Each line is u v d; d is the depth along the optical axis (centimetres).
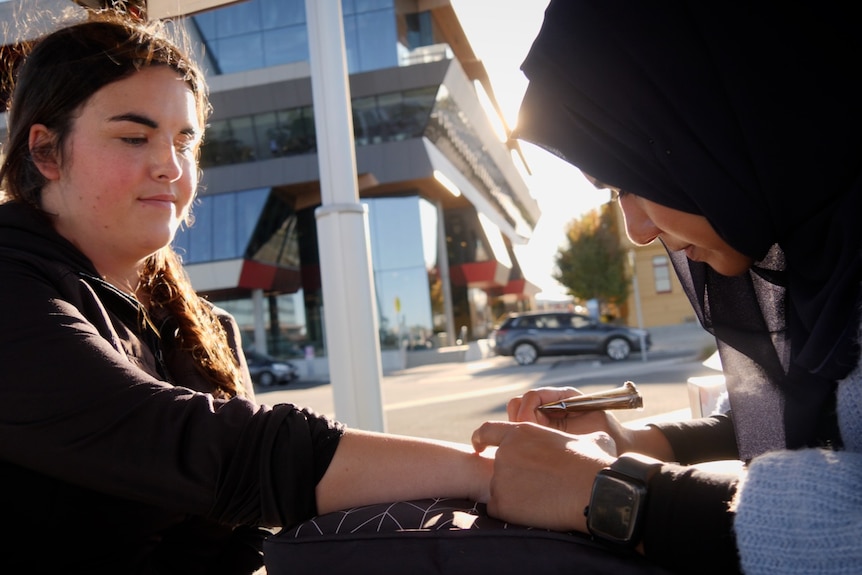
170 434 87
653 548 72
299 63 2548
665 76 82
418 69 2525
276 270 2730
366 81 2564
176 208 120
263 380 2222
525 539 78
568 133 94
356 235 326
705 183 83
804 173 81
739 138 82
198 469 87
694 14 81
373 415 325
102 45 108
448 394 1170
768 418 106
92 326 95
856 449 77
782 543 65
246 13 2577
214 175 2667
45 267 98
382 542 82
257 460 88
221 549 117
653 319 2991
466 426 701
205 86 128
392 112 2595
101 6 155
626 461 78
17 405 85
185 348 129
